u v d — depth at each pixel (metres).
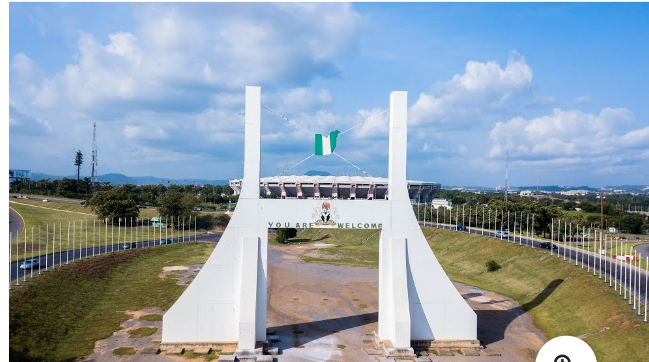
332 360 32.75
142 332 37.91
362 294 53.56
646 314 37.53
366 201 35.34
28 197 152.88
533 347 36.41
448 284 35.81
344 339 37.38
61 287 48.44
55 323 38.56
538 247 76.88
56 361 31.81
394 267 34.88
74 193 169.75
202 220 122.19
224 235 34.56
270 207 34.81
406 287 34.53
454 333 35.78
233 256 34.47
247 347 32.59
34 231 94.12
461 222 111.75
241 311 32.78
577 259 62.16
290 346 35.50
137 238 98.81
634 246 86.00
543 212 92.81
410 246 35.62
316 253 87.50
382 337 35.16
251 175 34.88
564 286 50.75
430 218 114.31
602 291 45.12
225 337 34.25
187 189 199.25
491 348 35.91
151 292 52.31
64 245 83.44
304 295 52.91
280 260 78.88
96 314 43.09
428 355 34.19
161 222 116.19
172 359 32.22
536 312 46.28
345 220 35.19
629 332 35.00
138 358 32.34
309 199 35.06
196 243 94.00
